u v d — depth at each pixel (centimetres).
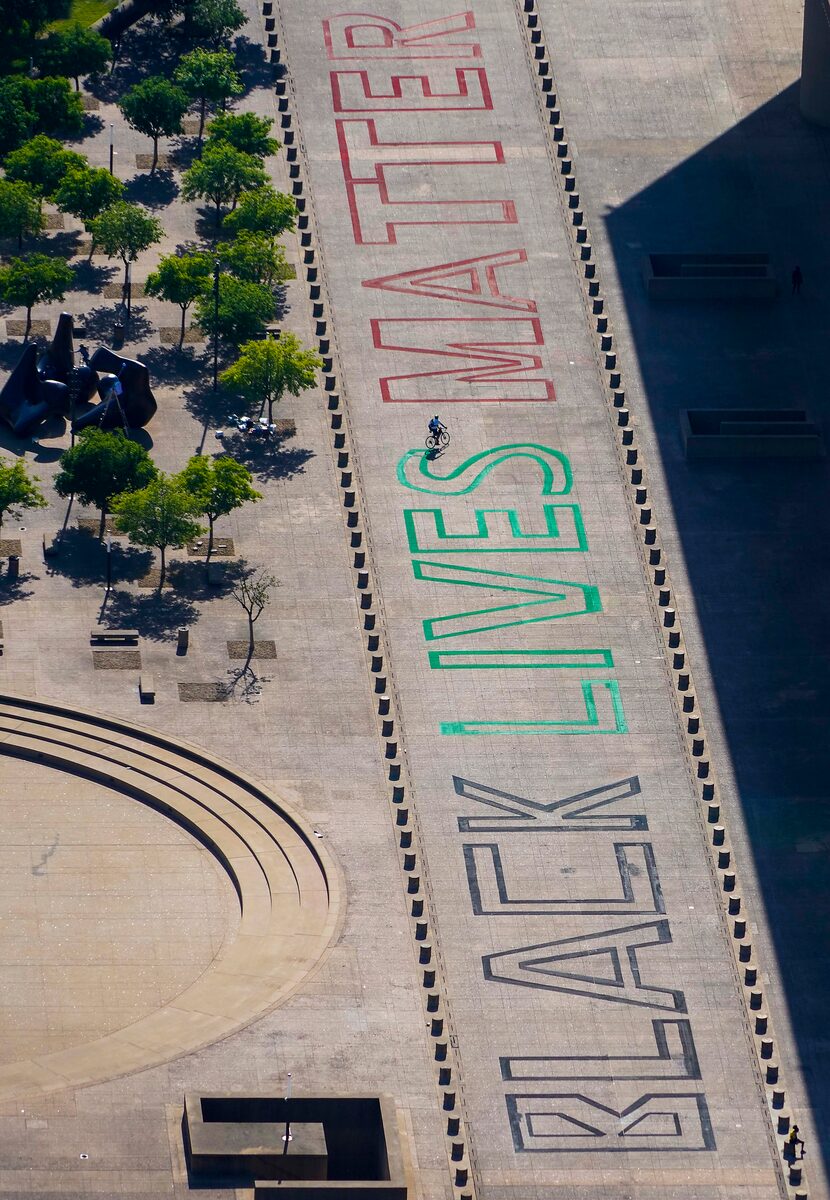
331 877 17525
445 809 18038
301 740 18375
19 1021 16675
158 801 18012
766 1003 17062
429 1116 16175
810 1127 16425
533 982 17025
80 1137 15538
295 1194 15338
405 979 16925
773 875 17800
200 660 18825
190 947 17212
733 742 18575
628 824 18000
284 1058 16300
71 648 18838
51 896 17425
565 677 18875
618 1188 16000
